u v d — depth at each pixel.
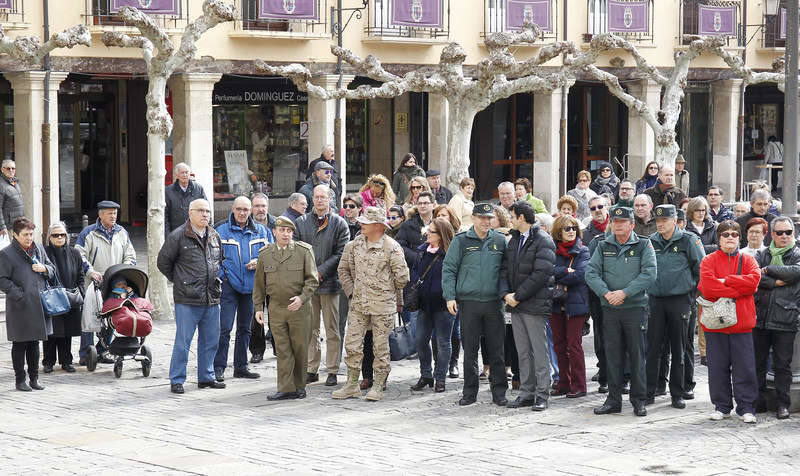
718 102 35.75
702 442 10.53
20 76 23.12
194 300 12.71
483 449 10.23
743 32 34.81
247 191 30.03
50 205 23.39
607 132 36.97
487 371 13.36
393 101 32.53
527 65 20.45
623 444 10.45
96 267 14.20
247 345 13.62
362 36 27.92
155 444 10.34
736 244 11.26
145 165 29.75
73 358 14.74
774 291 11.39
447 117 29.95
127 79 29.02
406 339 12.60
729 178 35.84
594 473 9.39
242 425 11.16
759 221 11.85
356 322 12.41
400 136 32.78
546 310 11.75
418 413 11.75
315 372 13.41
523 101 35.78
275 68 19.86
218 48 25.70
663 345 12.50
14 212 18.45
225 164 29.59
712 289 11.24
